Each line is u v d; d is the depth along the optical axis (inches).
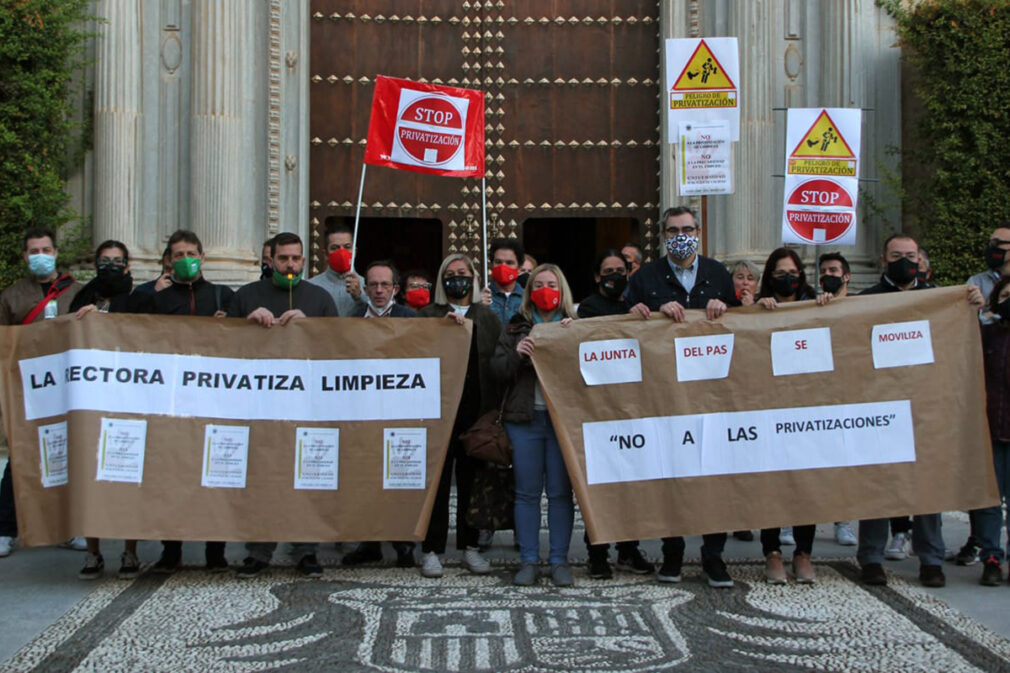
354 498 259.1
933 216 487.2
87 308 257.0
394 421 261.0
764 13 493.7
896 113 501.7
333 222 536.1
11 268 446.0
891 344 258.1
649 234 518.6
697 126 322.0
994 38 463.5
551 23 522.3
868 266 496.7
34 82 452.1
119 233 471.2
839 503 253.8
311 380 262.2
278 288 275.0
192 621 219.5
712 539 254.7
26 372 258.4
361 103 512.1
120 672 187.5
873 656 196.7
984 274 316.2
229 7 476.4
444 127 367.9
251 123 485.7
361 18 513.3
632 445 255.1
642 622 219.1
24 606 234.5
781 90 499.5
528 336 257.0
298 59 495.2
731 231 492.7
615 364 256.4
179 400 258.8
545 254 773.9
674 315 257.3
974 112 465.7
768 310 259.0
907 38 476.7
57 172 470.0
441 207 514.9
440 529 264.7
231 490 258.4
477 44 519.5
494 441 254.1
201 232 470.3
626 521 253.8
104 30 474.9
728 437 255.6
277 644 203.3
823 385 256.7
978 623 220.1
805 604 235.3
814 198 366.9
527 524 258.2
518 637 207.9
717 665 191.2
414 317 277.7
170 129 481.7
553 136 518.9
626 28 524.4
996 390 262.8
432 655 196.7
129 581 259.0
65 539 253.4
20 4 445.4
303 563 266.1
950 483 253.9
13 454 256.5
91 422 253.3
